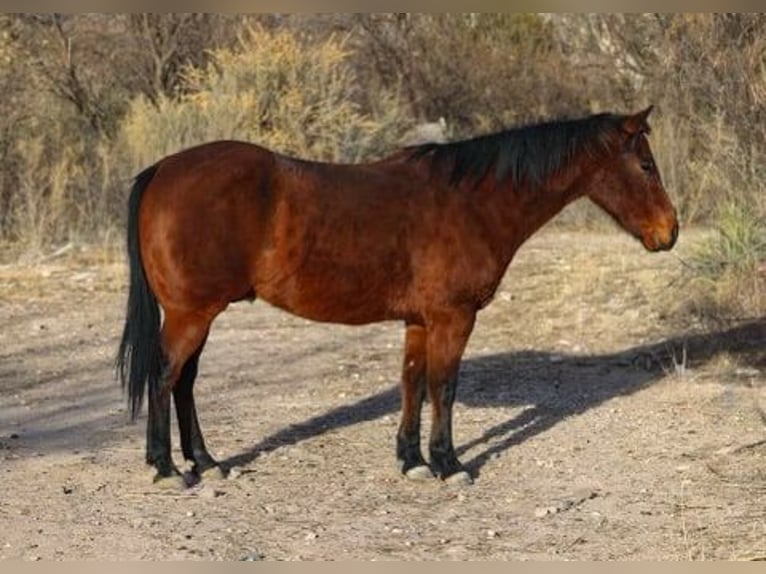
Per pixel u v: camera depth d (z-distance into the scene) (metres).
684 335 11.47
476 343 11.60
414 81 21.02
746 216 12.62
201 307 7.43
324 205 7.46
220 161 7.40
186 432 7.89
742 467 8.09
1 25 19.42
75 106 19.06
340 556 6.60
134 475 7.95
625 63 18.17
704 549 6.67
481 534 6.96
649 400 9.70
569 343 11.51
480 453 8.47
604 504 7.48
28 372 10.66
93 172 16.41
